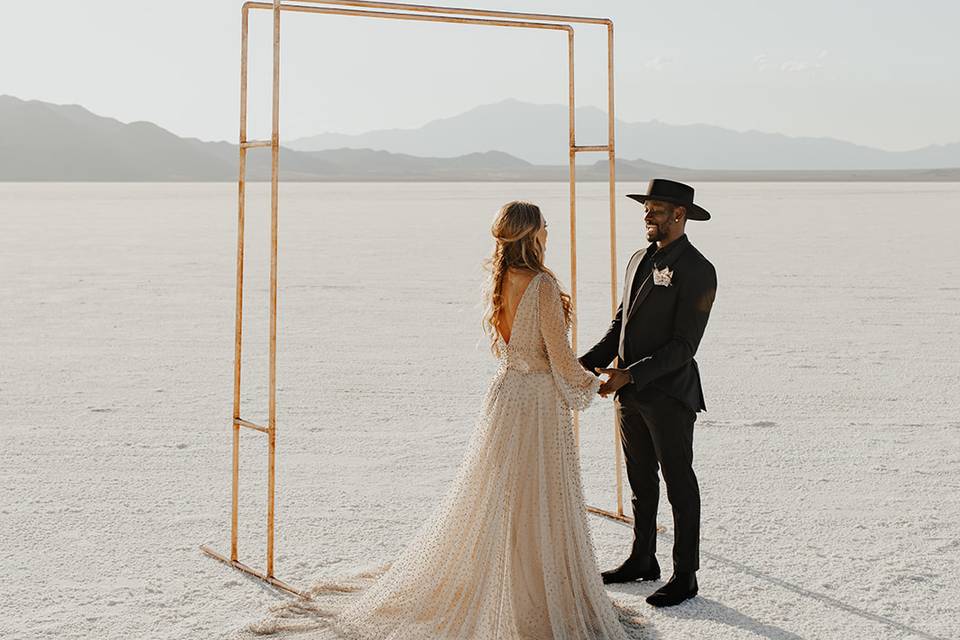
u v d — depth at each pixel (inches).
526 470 163.5
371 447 294.7
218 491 251.1
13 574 193.2
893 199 2930.6
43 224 1656.0
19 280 777.6
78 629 167.3
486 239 1275.8
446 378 402.9
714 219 1771.7
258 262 945.5
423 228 1535.4
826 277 804.6
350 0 193.5
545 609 163.2
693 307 180.7
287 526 223.9
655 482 193.2
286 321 565.9
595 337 507.5
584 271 840.9
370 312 603.2
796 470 271.1
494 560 160.4
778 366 430.0
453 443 299.3
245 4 198.1
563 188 5191.9
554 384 166.4
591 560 167.5
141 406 349.7
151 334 517.3
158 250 1090.7
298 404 354.0
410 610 163.2
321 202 2815.0
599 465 279.9
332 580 185.5
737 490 252.7
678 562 182.7
